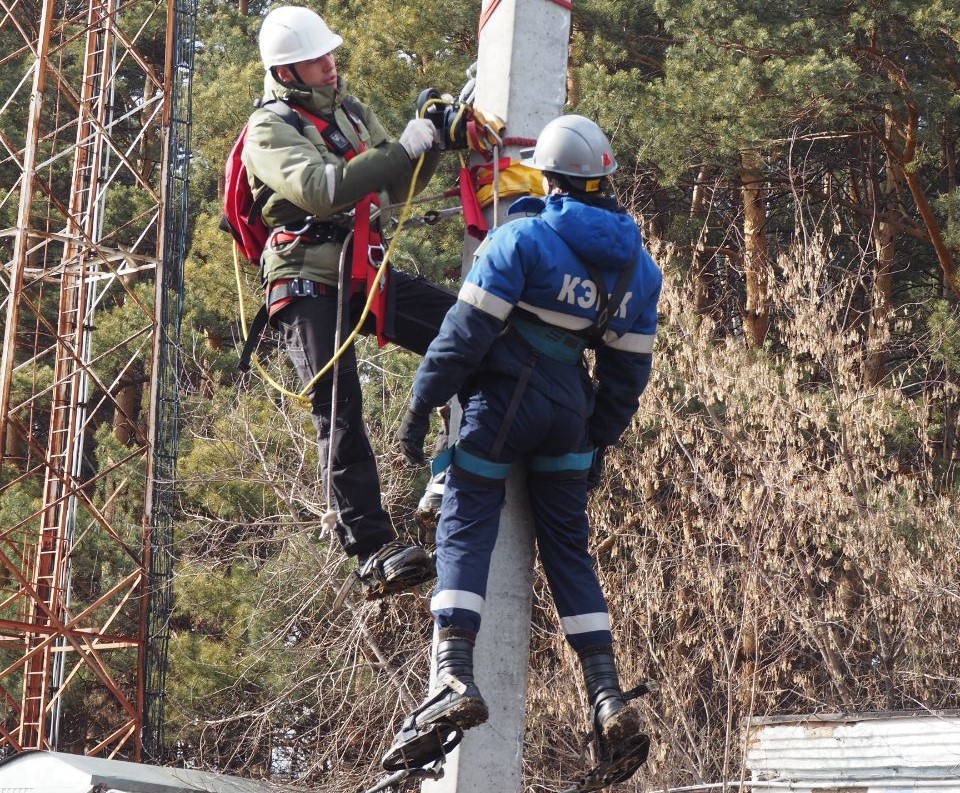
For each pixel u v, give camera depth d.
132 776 28.17
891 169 65.12
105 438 68.75
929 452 42.41
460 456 12.55
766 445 38.28
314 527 43.91
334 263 13.81
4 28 93.81
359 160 13.12
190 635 54.75
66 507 57.06
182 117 70.31
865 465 39.28
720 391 37.97
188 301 68.31
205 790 29.27
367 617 39.91
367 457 13.75
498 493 12.61
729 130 50.72
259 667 47.12
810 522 40.72
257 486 50.81
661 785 34.78
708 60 53.75
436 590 12.33
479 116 14.12
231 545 49.72
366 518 13.58
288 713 43.53
